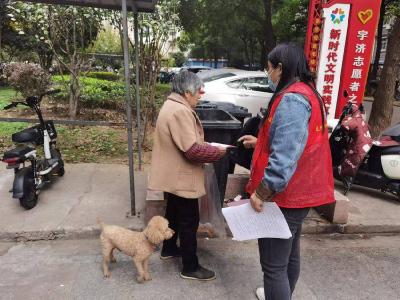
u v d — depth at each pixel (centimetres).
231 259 333
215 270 314
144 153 627
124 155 615
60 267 311
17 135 402
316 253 352
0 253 330
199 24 1981
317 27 530
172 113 254
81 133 747
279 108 189
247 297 279
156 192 382
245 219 210
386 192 486
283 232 200
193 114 258
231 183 411
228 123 331
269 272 216
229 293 283
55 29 789
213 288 288
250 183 215
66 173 512
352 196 479
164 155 264
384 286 302
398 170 443
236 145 345
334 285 301
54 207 404
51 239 357
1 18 869
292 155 181
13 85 817
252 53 3403
